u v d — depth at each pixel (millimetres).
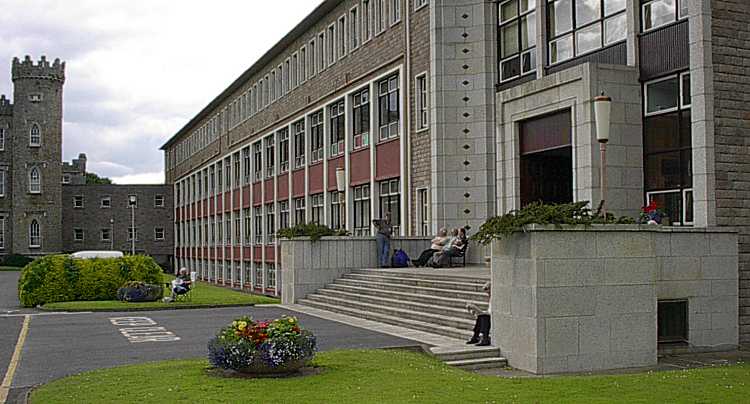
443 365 13789
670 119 18641
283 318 12641
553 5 23250
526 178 23078
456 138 27516
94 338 18016
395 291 22281
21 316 23891
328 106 40281
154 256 92000
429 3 28500
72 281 29141
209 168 72000
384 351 14711
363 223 35688
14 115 81125
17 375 13352
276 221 49625
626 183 19203
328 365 12977
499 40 26922
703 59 17266
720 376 12867
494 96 27031
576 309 14148
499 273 14961
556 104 20984
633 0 19656
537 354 13820
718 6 17500
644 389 11492
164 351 15766
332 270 26875
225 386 11203
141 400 10391
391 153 32500
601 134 16375
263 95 53094
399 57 31359
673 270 16297
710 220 17109
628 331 14594
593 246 14320
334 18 39281
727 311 16828
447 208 27484
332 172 39750
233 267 61781
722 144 17344
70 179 113188
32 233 81312
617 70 19422
